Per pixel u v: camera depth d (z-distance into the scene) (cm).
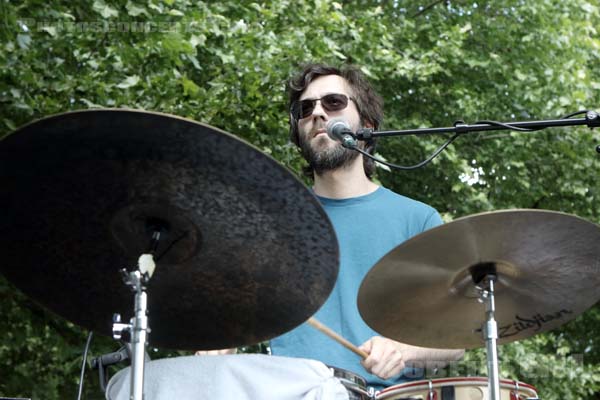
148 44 825
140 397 296
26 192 303
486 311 360
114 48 816
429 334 381
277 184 283
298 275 314
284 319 337
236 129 888
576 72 1216
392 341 411
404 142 1161
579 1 1308
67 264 334
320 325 356
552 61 1253
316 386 308
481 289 356
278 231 302
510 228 327
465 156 1179
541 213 319
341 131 399
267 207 294
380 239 445
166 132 273
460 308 369
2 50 749
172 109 827
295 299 325
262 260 316
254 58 891
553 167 1256
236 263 321
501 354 1101
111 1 822
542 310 377
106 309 350
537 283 361
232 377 309
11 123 763
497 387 349
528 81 1213
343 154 457
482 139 1194
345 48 1059
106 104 800
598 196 1270
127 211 313
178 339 360
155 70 843
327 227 290
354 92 482
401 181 1190
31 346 959
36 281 341
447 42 1150
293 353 412
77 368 920
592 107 1219
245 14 971
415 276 346
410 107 1225
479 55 1263
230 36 897
